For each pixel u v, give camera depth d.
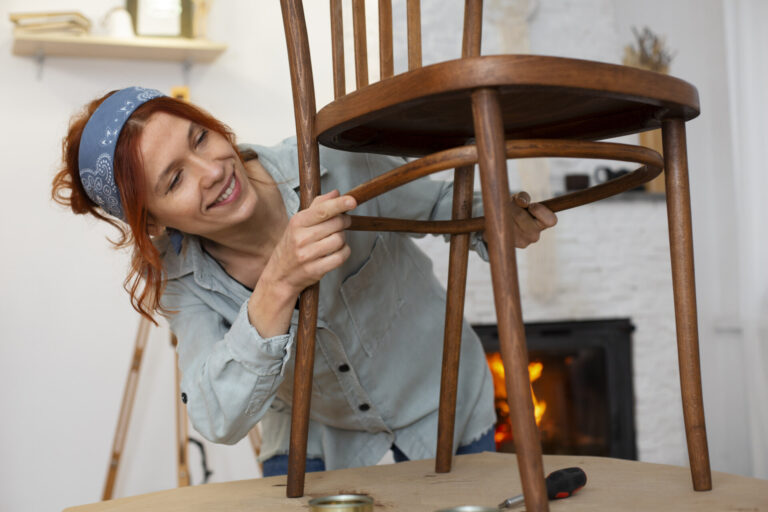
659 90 0.74
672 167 0.83
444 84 0.67
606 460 1.04
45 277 2.68
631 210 3.16
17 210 2.67
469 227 0.99
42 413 2.66
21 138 2.67
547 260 3.04
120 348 2.73
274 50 2.87
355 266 1.16
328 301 1.13
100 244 2.73
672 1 3.27
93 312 2.72
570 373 3.09
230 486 0.99
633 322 3.13
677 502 0.78
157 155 0.95
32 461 2.65
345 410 1.23
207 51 2.72
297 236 0.82
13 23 2.64
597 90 0.69
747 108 3.09
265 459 1.38
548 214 1.00
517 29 3.04
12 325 2.66
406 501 0.86
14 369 2.65
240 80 2.85
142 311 1.09
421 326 1.27
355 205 0.81
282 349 0.90
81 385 2.70
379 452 1.28
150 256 1.00
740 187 3.08
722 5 3.20
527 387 0.64
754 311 3.03
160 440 2.73
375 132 0.93
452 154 0.71
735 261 3.13
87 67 2.72
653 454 3.10
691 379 0.83
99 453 2.70
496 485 0.92
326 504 0.75
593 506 0.78
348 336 1.17
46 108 2.69
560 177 3.09
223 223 1.00
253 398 0.92
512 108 0.81
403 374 1.24
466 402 1.30
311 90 0.89
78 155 1.02
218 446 2.76
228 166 1.00
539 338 3.04
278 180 1.12
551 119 0.88
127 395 2.48
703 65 3.24
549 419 3.07
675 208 0.83
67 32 2.59
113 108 0.97
